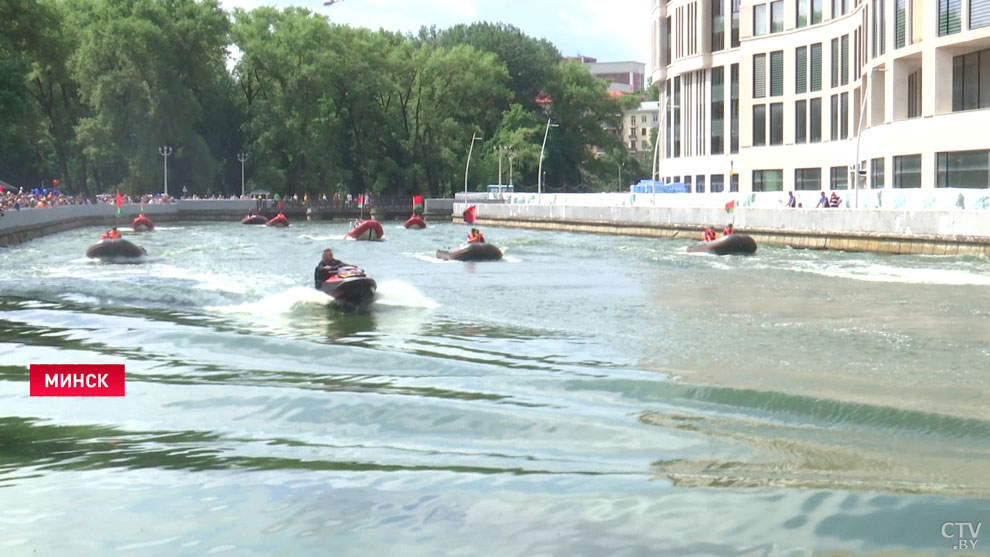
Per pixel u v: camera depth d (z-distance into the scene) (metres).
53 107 90.81
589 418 12.96
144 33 88.69
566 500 9.66
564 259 42.69
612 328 21.62
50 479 10.51
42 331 21.00
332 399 14.10
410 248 51.81
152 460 11.25
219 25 97.69
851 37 66.25
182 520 9.26
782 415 13.23
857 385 15.10
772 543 8.55
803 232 50.19
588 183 145.50
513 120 131.50
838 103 69.25
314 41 107.50
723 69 89.81
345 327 21.84
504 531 8.88
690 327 21.70
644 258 43.09
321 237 63.28
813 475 10.46
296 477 10.52
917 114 57.53
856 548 8.42
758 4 77.50
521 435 12.24
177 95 91.69
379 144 115.75
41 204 71.31
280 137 102.25
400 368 16.83
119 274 34.38
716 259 41.78
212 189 108.50
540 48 144.50
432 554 8.40
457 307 25.55
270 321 22.81
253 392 14.67
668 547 8.48
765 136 77.31
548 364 17.12
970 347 18.78
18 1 67.62
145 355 18.17
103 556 8.46
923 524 8.91
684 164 95.56
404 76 117.12
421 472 10.66
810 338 20.00
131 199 91.06
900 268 36.09
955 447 11.57
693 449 11.53
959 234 40.50
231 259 42.38
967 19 48.22
